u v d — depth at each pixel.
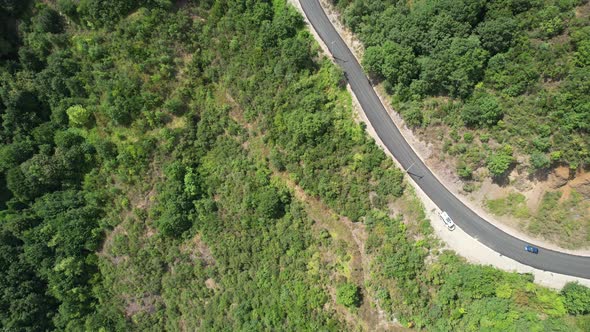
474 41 62.38
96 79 79.19
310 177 73.44
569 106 58.56
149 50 77.69
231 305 78.25
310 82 74.50
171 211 79.25
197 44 78.56
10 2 76.12
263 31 75.25
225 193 78.88
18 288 80.50
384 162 71.25
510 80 61.72
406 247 68.69
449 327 64.31
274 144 76.62
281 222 76.00
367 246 70.31
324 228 73.62
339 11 75.62
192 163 80.06
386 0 71.12
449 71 64.06
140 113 79.69
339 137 72.88
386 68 67.50
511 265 66.81
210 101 79.38
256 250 76.94
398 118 71.62
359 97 73.69
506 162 62.16
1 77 79.69
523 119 61.88
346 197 71.94
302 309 71.62
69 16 78.75
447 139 67.69
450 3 64.31
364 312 69.50
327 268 72.38
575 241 63.81
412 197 70.38
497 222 67.56
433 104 68.00
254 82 76.38
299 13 76.81
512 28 60.47
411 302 66.94
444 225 69.00
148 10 76.00
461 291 65.50
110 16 76.38
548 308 61.72
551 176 62.97
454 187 69.12
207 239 80.00
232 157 79.12
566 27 59.41
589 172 60.06
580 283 63.91
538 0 60.38
